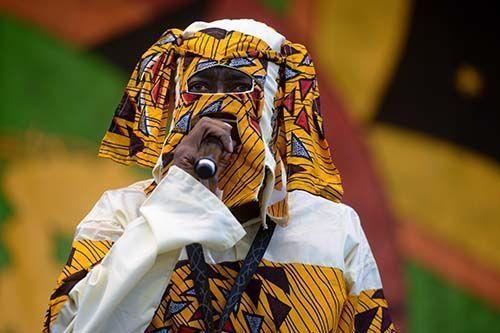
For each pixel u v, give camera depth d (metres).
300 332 6.91
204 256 7.00
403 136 17.00
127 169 15.34
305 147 7.48
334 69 16.81
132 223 6.71
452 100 17.34
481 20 17.88
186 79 7.32
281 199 7.28
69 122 15.24
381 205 16.72
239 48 7.41
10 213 14.75
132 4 15.76
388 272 16.58
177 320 6.81
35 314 14.63
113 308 6.52
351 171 16.64
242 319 6.85
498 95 17.56
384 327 7.41
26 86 15.13
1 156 14.90
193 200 6.68
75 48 15.44
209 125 6.80
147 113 7.53
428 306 16.72
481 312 16.94
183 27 15.93
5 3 15.21
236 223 6.71
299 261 7.15
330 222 7.44
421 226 16.88
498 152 17.42
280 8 16.55
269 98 7.41
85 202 15.09
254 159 7.04
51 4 15.40
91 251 7.08
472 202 17.22
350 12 16.91
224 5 16.16
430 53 17.34
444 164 17.14
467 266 17.03
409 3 17.25
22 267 14.65
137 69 7.70
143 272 6.54
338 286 7.15
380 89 16.98
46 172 15.00
